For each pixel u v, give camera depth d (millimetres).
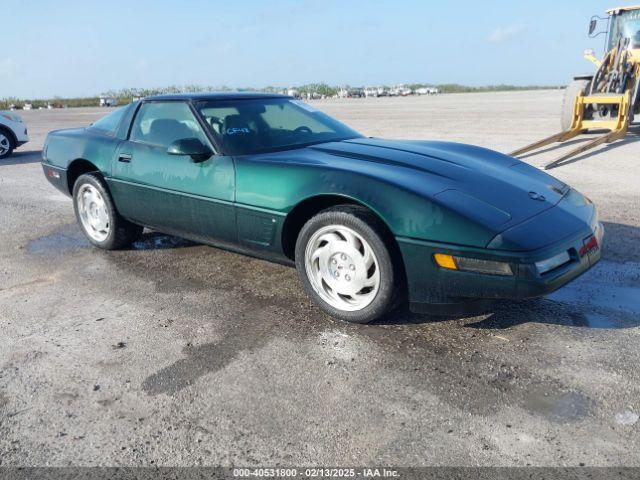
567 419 2322
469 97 42688
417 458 2125
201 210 3803
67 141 4980
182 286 3980
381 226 2980
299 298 3678
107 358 2984
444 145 4055
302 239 3289
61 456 2225
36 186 8117
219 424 2385
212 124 3896
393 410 2428
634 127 12570
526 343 2965
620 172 7531
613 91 11359
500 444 2184
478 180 3227
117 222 4633
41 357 3020
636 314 3264
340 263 3189
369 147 3795
